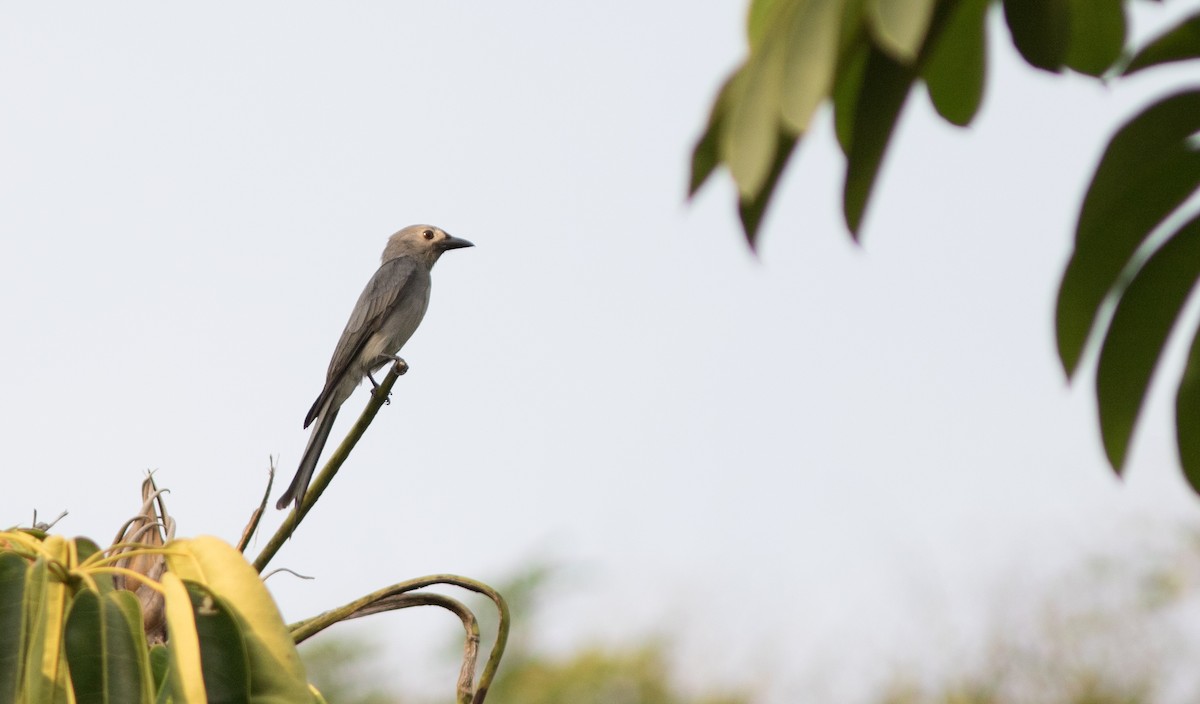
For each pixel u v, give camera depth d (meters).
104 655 5.49
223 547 5.75
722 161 4.48
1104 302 6.42
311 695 5.53
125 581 7.50
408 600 7.70
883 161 5.28
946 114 6.23
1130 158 6.23
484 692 7.52
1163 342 6.43
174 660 5.18
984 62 6.08
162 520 7.92
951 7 5.07
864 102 5.23
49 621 5.58
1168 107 6.12
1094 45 6.36
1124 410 6.52
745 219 4.68
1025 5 5.76
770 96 4.17
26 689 5.37
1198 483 6.69
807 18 4.16
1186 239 6.29
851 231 5.35
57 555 5.77
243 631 5.54
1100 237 6.35
